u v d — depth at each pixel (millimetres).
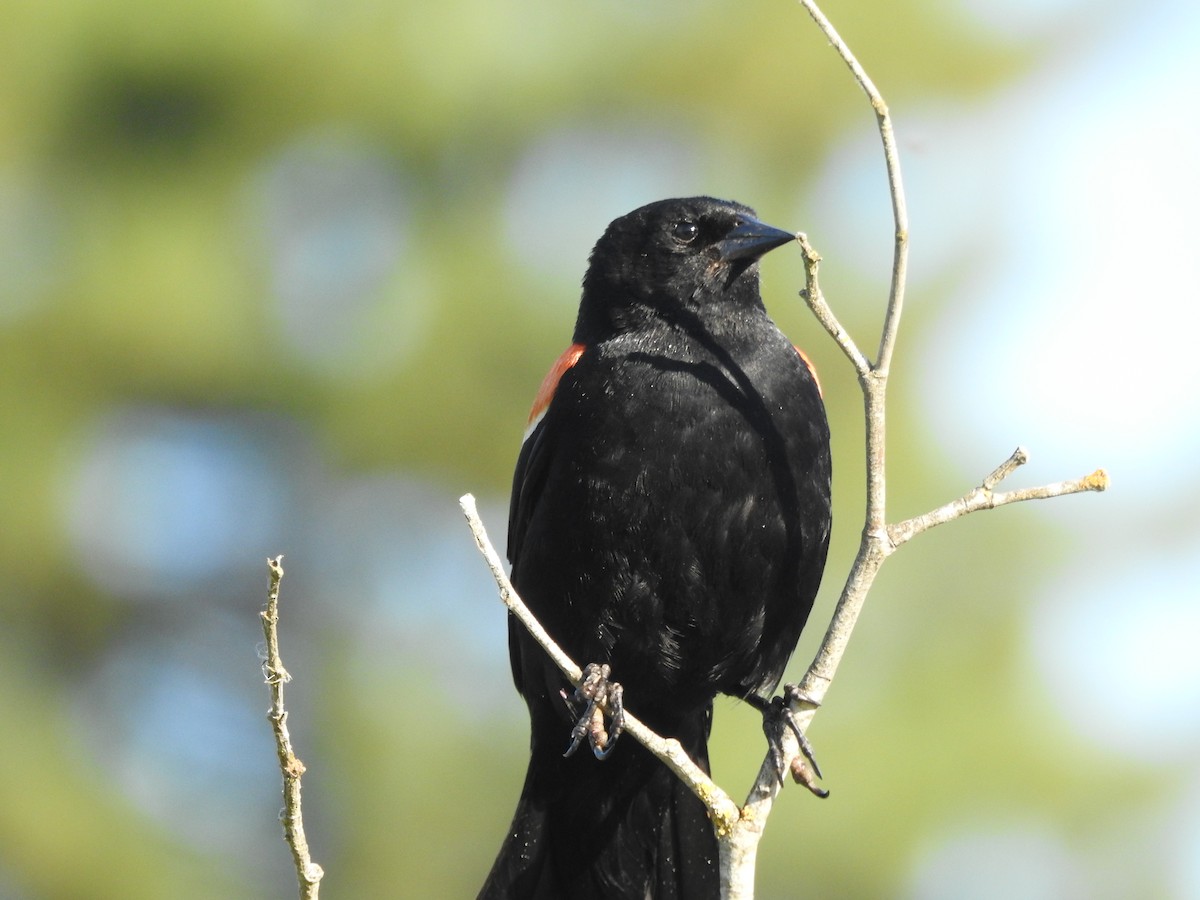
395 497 16938
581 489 7195
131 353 15773
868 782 13586
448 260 15789
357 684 16031
